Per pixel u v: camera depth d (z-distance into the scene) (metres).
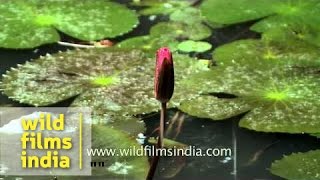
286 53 1.65
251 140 1.42
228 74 1.57
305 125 1.42
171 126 1.45
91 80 1.54
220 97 1.51
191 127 1.45
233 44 1.68
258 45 1.68
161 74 1.23
